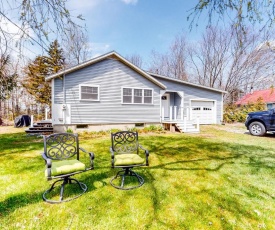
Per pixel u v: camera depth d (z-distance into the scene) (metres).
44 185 3.53
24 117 14.39
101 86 10.58
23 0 2.53
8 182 3.66
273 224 2.54
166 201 3.06
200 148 6.73
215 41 23.66
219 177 4.07
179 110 14.53
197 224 2.51
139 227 2.43
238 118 16.95
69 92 9.85
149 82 12.00
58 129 9.80
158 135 9.84
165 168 4.59
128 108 11.38
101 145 7.05
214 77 25.36
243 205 2.97
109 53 10.34
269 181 3.90
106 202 2.99
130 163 3.52
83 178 3.88
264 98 19.78
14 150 6.27
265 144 7.50
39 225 2.41
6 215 2.60
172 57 28.48
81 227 2.40
